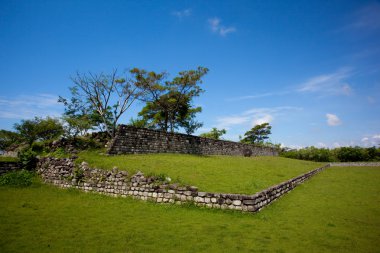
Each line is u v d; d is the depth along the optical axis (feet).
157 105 141.59
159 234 24.76
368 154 161.38
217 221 28.84
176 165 53.72
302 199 42.55
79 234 24.75
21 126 111.04
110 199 40.70
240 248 21.48
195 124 172.96
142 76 123.24
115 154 66.28
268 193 36.68
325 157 170.30
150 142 77.41
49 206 36.42
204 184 39.32
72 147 67.31
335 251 21.09
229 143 116.06
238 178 46.44
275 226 27.45
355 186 58.34
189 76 130.72
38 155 62.90
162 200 37.17
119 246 21.76
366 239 23.94
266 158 113.70
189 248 21.43
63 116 109.19
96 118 134.31
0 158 67.41
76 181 48.49
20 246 21.62
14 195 43.37
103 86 118.21
